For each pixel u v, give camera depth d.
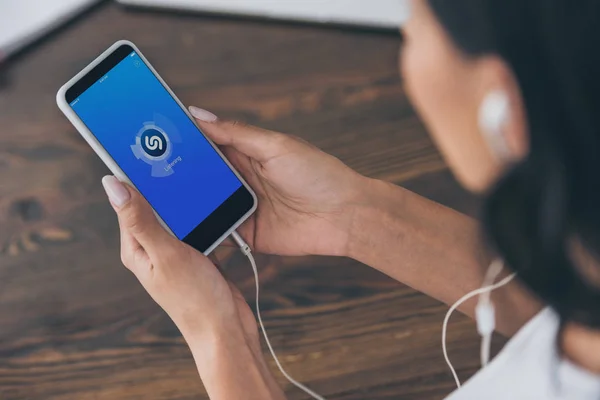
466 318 0.89
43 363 0.89
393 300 0.92
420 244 0.81
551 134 0.34
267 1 1.20
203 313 0.69
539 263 0.40
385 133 1.08
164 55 1.18
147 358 0.89
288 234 0.85
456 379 0.81
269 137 0.78
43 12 1.19
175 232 0.78
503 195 0.40
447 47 0.37
